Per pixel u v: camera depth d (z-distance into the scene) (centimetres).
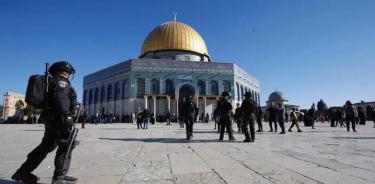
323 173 417
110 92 4503
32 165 359
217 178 391
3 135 1270
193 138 1067
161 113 4084
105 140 977
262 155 601
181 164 499
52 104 348
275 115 1514
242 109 930
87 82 5144
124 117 3956
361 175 403
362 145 802
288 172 426
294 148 728
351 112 1502
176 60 4231
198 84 4225
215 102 4219
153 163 512
